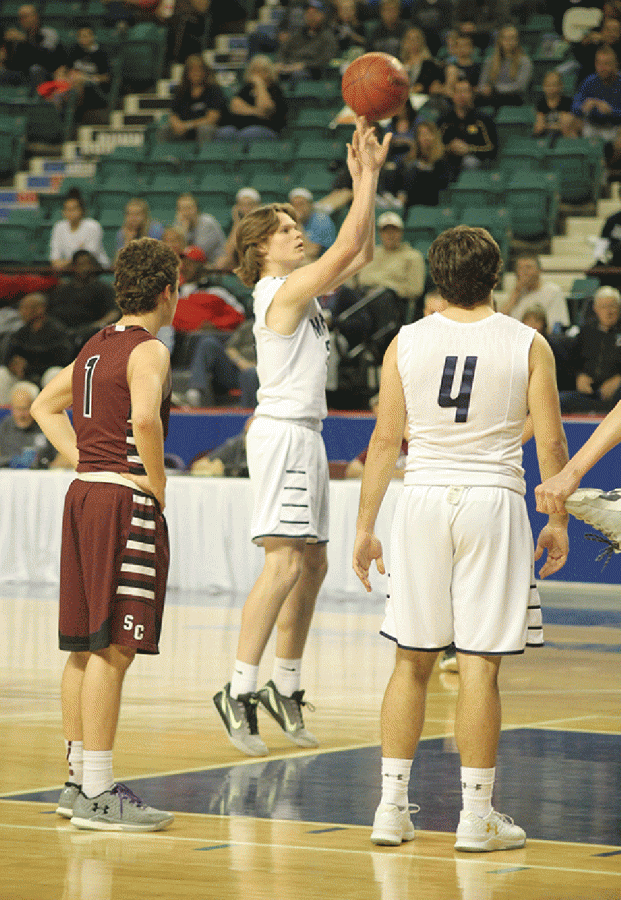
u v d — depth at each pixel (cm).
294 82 4634
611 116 4081
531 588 909
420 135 3803
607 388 2869
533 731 1323
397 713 912
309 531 1276
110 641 934
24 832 917
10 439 2975
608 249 3419
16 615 2277
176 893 764
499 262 932
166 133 4528
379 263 3272
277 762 1177
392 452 948
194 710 1436
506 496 901
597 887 784
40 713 1398
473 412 905
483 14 4500
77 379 978
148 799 1022
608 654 1912
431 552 904
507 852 875
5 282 3497
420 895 766
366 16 4781
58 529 2783
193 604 2497
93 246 3869
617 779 1102
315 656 1864
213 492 2698
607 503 850
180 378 3225
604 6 4181
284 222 1328
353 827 940
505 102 4228
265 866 831
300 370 1295
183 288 3325
